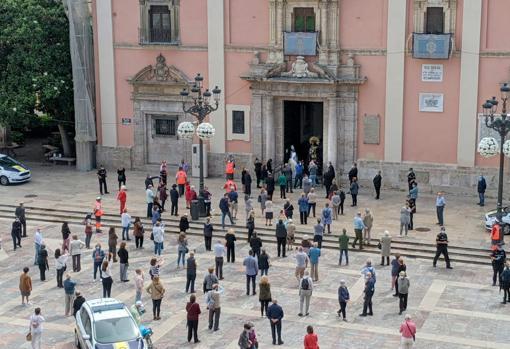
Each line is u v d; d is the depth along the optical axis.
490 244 39.03
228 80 51.22
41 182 52.56
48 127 66.38
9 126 59.09
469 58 46.03
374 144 48.81
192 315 29.56
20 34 53.31
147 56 52.97
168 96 52.91
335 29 48.12
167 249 40.28
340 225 42.38
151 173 54.22
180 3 51.47
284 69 49.59
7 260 39.34
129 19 52.97
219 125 51.78
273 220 43.50
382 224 42.38
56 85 53.97
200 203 44.06
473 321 31.22
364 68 48.22
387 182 48.78
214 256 38.97
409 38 46.94
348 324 31.19
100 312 28.11
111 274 36.88
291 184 49.00
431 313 32.03
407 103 47.72
